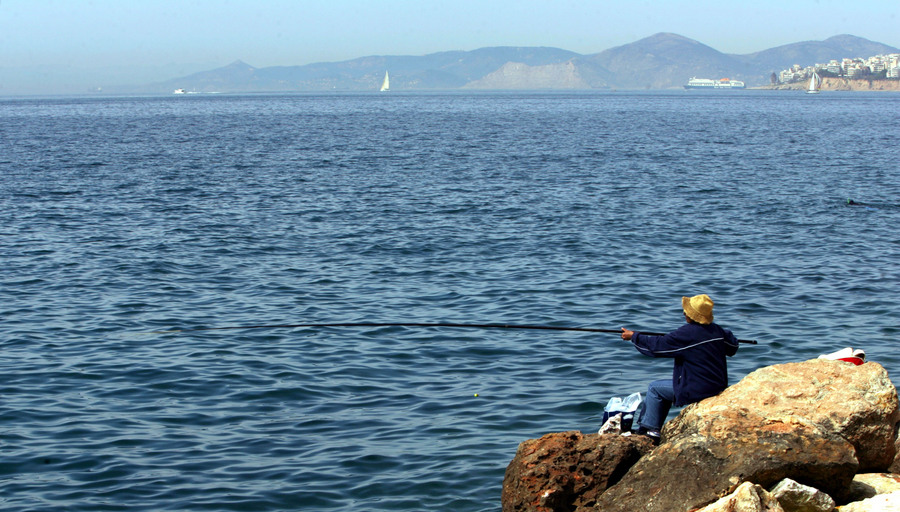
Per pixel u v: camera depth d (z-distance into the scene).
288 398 12.74
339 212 32.34
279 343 15.66
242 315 17.77
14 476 9.96
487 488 9.72
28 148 65.44
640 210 32.91
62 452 10.66
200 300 19.09
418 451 10.74
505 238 26.84
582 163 52.97
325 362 14.52
